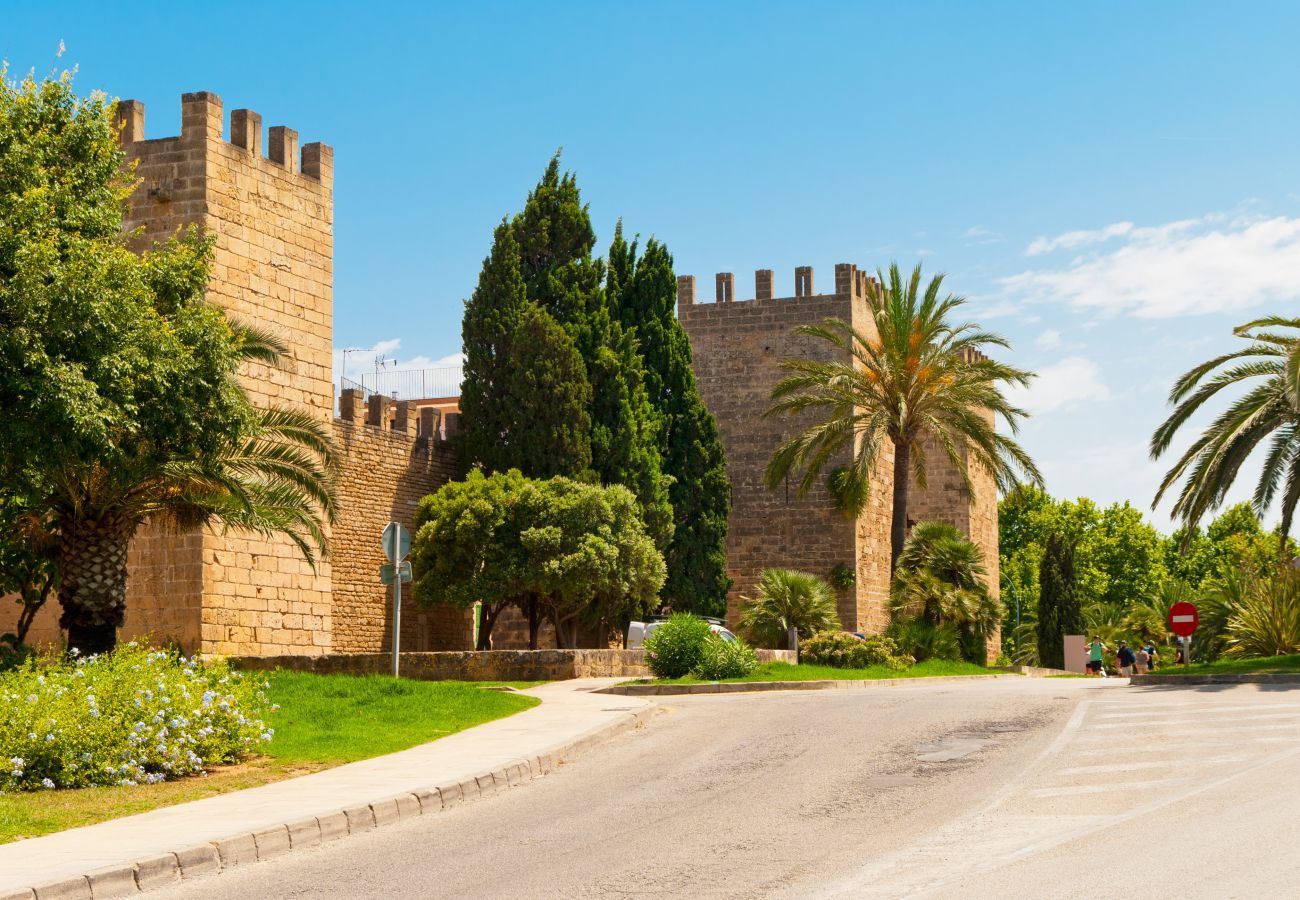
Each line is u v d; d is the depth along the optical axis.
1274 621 35.41
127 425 22.75
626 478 48.31
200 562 34.03
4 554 30.16
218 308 26.14
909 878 9.45
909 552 50.84
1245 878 8.91
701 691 29.05
